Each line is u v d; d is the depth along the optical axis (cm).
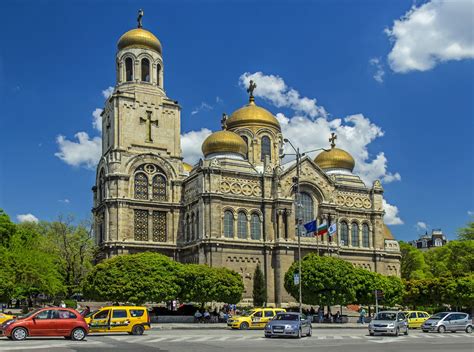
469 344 4756
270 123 12638
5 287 8156
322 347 4331
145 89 11531
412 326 7800
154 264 8538
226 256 10319
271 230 10769
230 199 10575
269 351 3947
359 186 12144
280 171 11106
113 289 8275
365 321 9262
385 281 9938
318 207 11381
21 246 9200
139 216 10825
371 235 12044
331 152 12488
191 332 6300
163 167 11194
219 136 11362
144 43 11762
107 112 11675
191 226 10775
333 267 9212
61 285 9331
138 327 5719
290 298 10525
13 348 3959
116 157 10856
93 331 5559
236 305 10069
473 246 13325
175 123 11581
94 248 10469
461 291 10525
